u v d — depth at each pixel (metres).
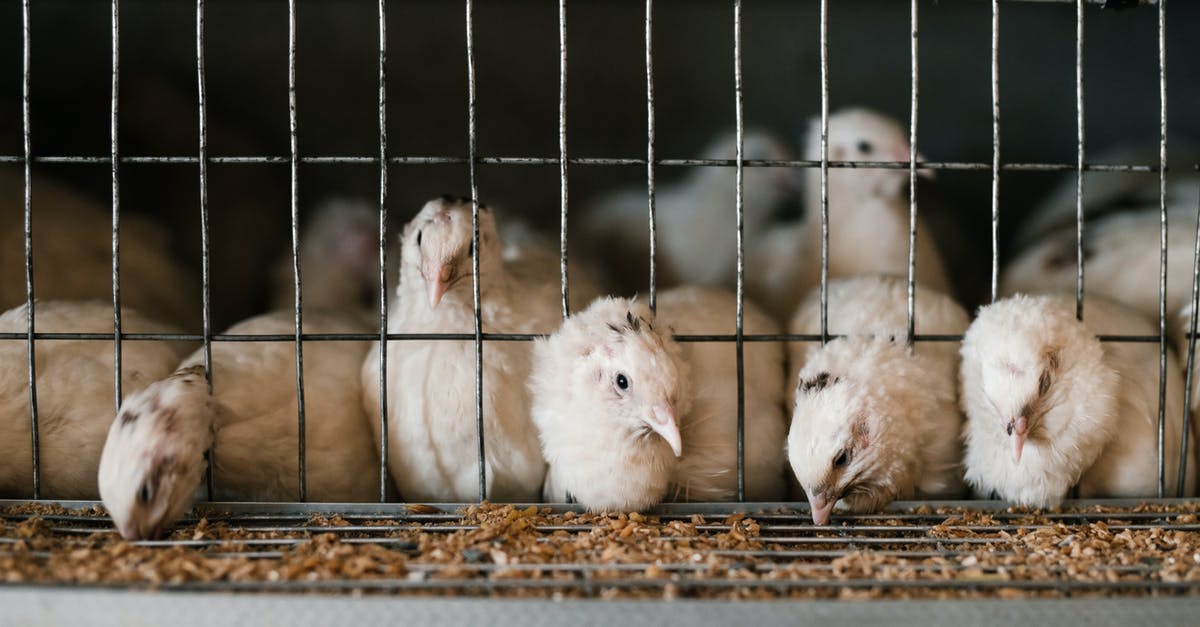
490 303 0.54
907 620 0.42
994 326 0.50
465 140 0.85
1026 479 0.50
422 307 0.54
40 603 0.41
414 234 0.54
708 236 0.75
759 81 0.85
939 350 0.55
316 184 0.83
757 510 0.50
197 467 0.47
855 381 0.49
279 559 0.45
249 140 0.82
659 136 0.85
